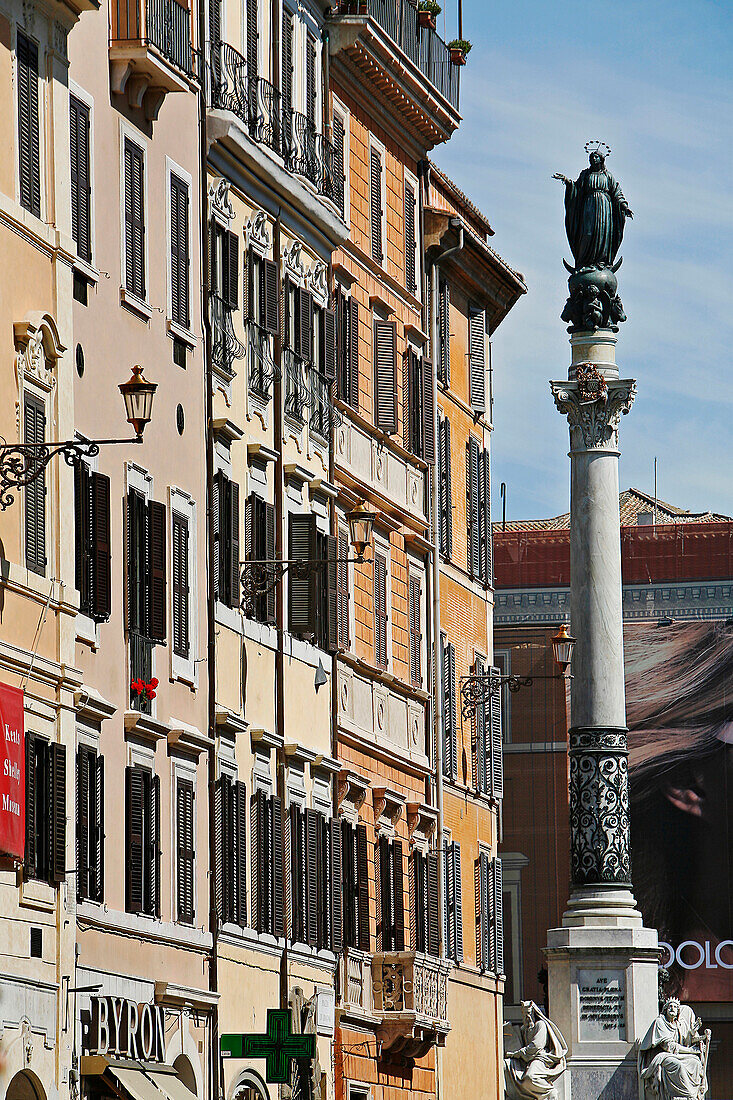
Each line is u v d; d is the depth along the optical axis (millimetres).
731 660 143750
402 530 89438
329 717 76438
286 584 72562
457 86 96188
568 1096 80750
